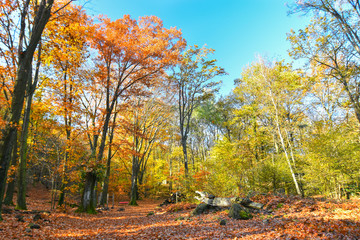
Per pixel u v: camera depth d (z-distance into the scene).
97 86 17.86
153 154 37.84
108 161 19.31
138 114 25.62
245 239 5.77
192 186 15.86
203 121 35.69
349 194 13.78
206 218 9.77
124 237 7.16
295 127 18.59
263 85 17.73
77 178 13.08
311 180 13.66
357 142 13.20
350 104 13.35
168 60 15.84
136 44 15.09
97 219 11.31
